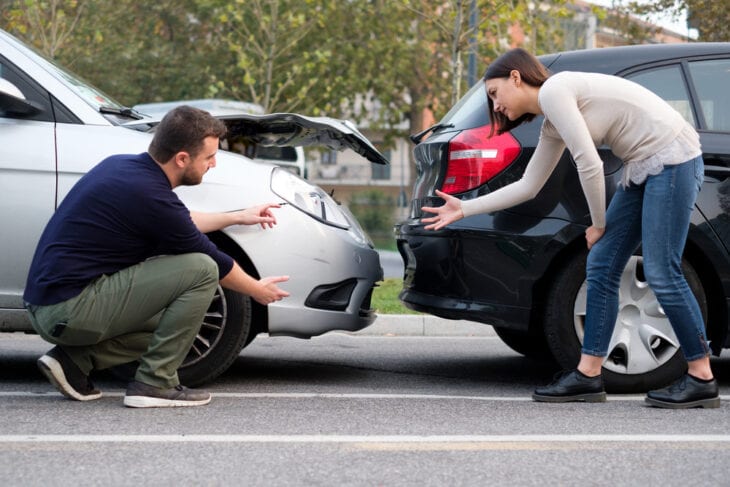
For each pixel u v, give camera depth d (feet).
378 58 111.04
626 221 15.72
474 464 11.84
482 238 16.55
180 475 11.16
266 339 24.63
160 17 113.50
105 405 15.15
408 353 22.48
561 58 17.43
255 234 16.47
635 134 15.21
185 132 14.64
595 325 16.02
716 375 19.97
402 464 11.77
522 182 15.89
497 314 16.55
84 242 14.66
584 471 11.60
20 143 16.20
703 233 16.52
